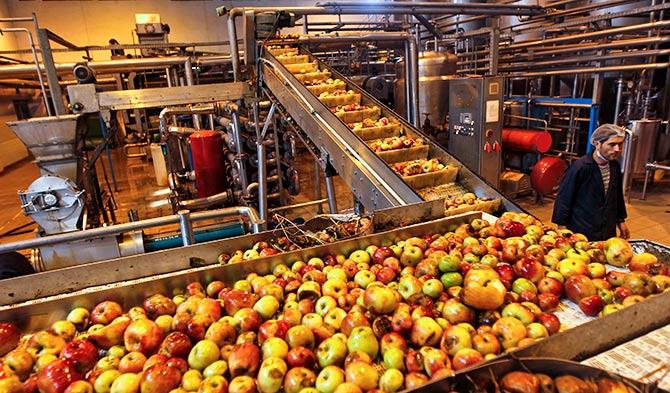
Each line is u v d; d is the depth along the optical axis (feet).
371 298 4.04
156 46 22.80
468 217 6.76
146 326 3.89
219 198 16.94
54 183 10.39
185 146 22.09
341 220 7.13
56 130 11.07
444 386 2.87
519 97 21.40
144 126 32.27
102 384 3.35
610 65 18.88
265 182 14.88
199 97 13.39
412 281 4.41
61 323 4.17
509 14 18.12
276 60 14.08
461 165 10.02
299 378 3.25
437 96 21.66
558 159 18.02
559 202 9.64
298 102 12.10
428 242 5.81
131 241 11.44
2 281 5.06
